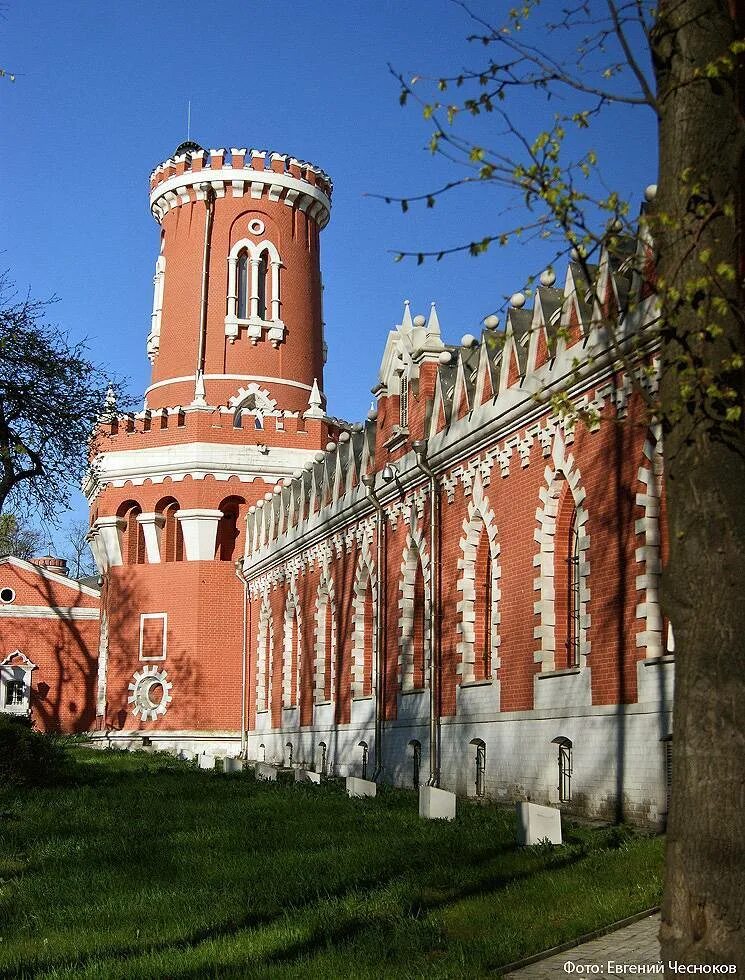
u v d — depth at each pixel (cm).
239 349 6212
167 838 1988
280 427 5881
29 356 3478
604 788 2280
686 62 867
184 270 6328
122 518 5916
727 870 781
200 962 1148
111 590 5856
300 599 4741
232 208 6372
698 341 841
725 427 827
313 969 1098
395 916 1297
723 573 812
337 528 4219
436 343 3397
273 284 6347
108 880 1605
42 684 6078
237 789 2975
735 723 793
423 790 2194
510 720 2709
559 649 2581
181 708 5609
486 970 1091
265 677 5325
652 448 2200
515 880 1456
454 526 3125
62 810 2492
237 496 5772
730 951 773
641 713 2173
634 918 1233
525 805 1727
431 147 951
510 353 2784
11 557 6150
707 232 853
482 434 2905
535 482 2661
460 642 3028
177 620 5691
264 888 1506
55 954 1220
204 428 5781
